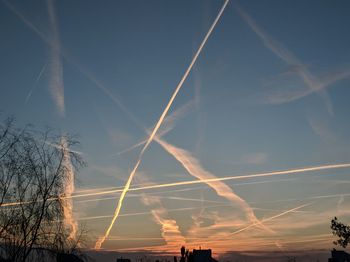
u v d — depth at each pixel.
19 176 30.52
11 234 29.59
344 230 47.44
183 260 51.41
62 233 30.83
